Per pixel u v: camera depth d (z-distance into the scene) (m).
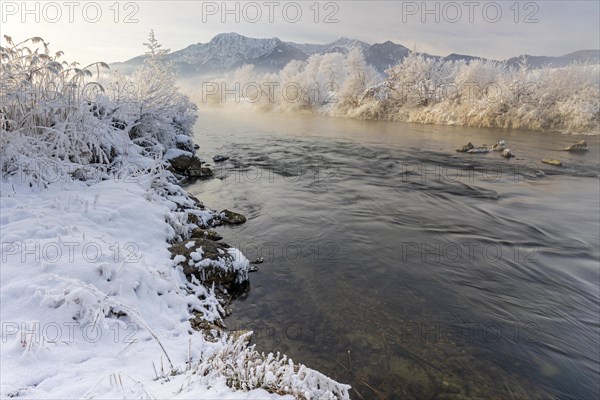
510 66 38.53
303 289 6.38
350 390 4.16
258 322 5.38
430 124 39.12
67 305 4.12
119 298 4.54
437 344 5.06
